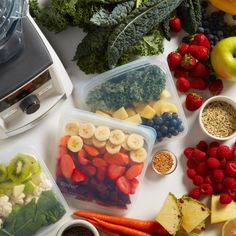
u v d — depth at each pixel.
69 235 1.13
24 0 0.98
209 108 1.22
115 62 1.15
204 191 1.17
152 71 1.19
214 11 1.26
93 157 1.14
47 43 1.07
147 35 1.19
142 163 1.14
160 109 1.19
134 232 1.16
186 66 1.21
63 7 1.13
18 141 1.19
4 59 0.99
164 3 1.17
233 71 1.19
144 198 1.18
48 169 1.17
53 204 1.12
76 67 1.22
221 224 1.18
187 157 1.20
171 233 1.12
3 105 1.04
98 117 1.17
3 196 1.10
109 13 1.15
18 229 1.11
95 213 1.16
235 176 1.17
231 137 1.20
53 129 1.20
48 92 1.13
